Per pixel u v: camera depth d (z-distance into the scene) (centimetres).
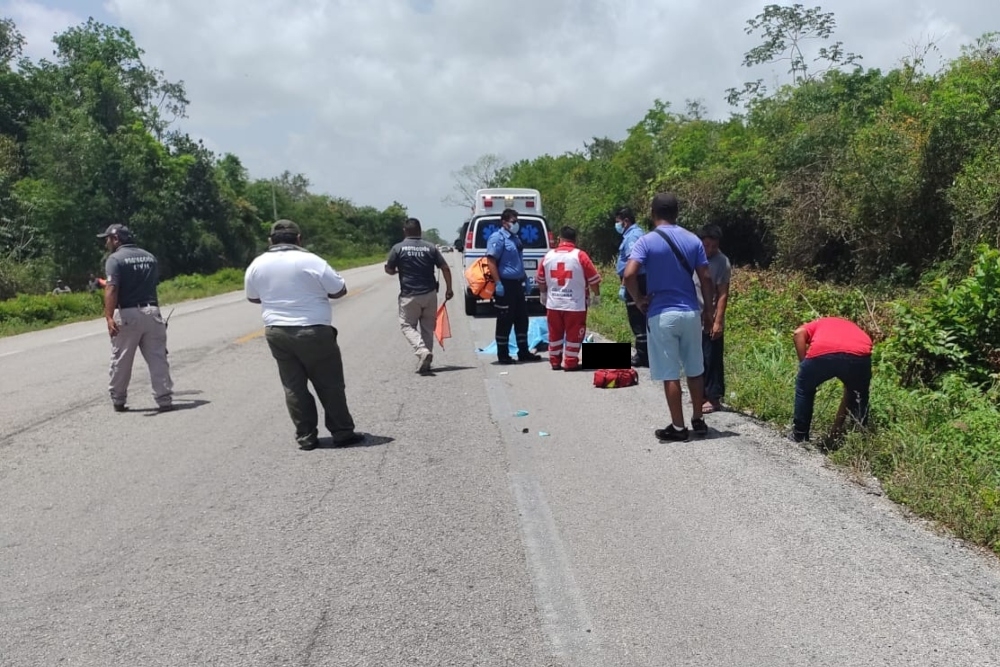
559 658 347
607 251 3438
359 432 740
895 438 602
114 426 798
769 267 2075
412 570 439
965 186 1412
